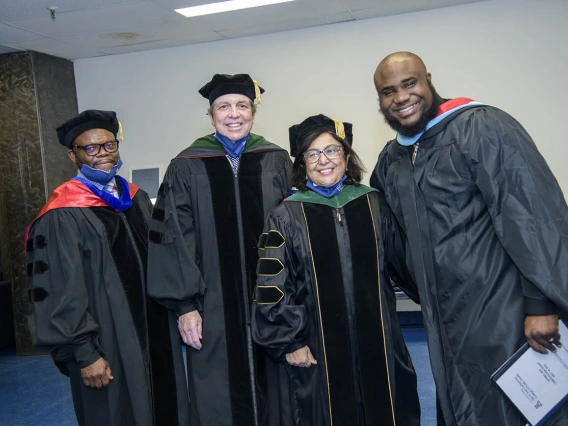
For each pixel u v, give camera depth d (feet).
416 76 6.40
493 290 6.25
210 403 7.90
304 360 6.93
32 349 17.70
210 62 18.67
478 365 6.31
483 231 6.32
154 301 8.16
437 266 6.51
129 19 15.29
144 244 8.38
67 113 19.07
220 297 7.93
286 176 8.32
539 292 5.95
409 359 7.39
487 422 6.28
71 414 12.69
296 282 7.19
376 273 7.06
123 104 19.47
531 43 16.24
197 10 15.11
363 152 17.72
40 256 7.73
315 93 17.93
